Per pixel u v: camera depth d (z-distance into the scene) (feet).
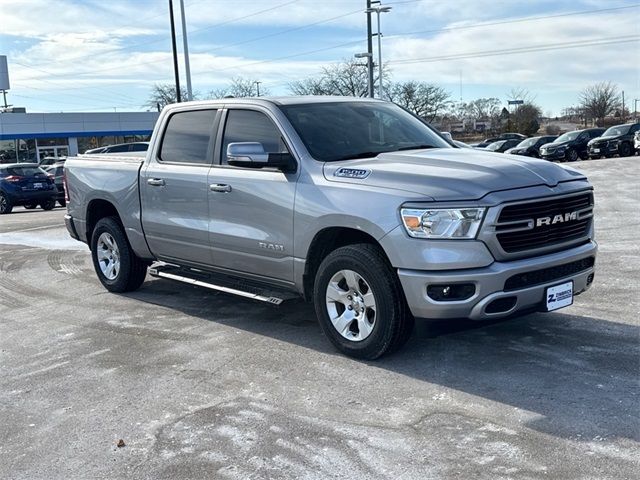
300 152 18.33
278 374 16.52
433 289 15.34
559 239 16.37
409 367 16.46
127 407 15.06
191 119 22.06
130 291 25.98
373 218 15.99
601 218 38.45
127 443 13.32
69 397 15.81
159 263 26.68
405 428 13.28
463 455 12.10
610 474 11.22
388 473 11.62
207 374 16.78
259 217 18.92
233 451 12.71
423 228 15.28
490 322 15.80
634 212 40.45
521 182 15.85
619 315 19.81
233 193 19.57
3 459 12.98
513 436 12.71
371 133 19.79
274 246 18.62
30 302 25.34
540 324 19.25
